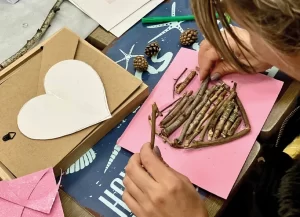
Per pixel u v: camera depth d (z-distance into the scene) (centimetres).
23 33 60
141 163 44
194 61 53
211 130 47
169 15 59
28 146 47
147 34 58
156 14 60
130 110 50
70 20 60
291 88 50
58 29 60
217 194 44
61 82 51
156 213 41
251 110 49
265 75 51
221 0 29
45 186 44
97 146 49
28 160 46
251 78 51
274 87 50
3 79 51
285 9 25
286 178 42
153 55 55
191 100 50
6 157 46
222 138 47
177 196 41
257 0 26
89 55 53
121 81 50
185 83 51
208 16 31
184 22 58
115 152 48
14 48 59
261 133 48
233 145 46
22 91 50
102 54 53
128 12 60
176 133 48
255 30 28
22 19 61
